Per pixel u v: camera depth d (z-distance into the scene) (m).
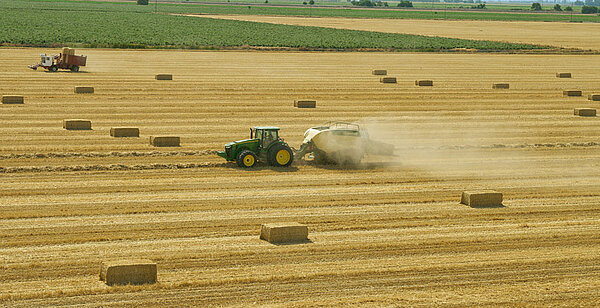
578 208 40.09
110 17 198.12
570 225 36.59
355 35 161.00
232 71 94.31
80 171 45.50
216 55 113.12
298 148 53.66
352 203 39.78
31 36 129.75
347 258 30.75
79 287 26.67
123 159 48.69
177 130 57.97
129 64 98.62
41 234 32.94
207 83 82.50
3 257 29.80
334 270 29.20
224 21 196.50
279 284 27.73
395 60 115.56
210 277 28.09
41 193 40.00
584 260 31.20
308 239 33.22
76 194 40.00
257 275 28.39
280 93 77.44
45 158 48.16
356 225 35.62
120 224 34.75
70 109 64.44
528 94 82.62
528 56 127.81
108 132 56.25
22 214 35.75
